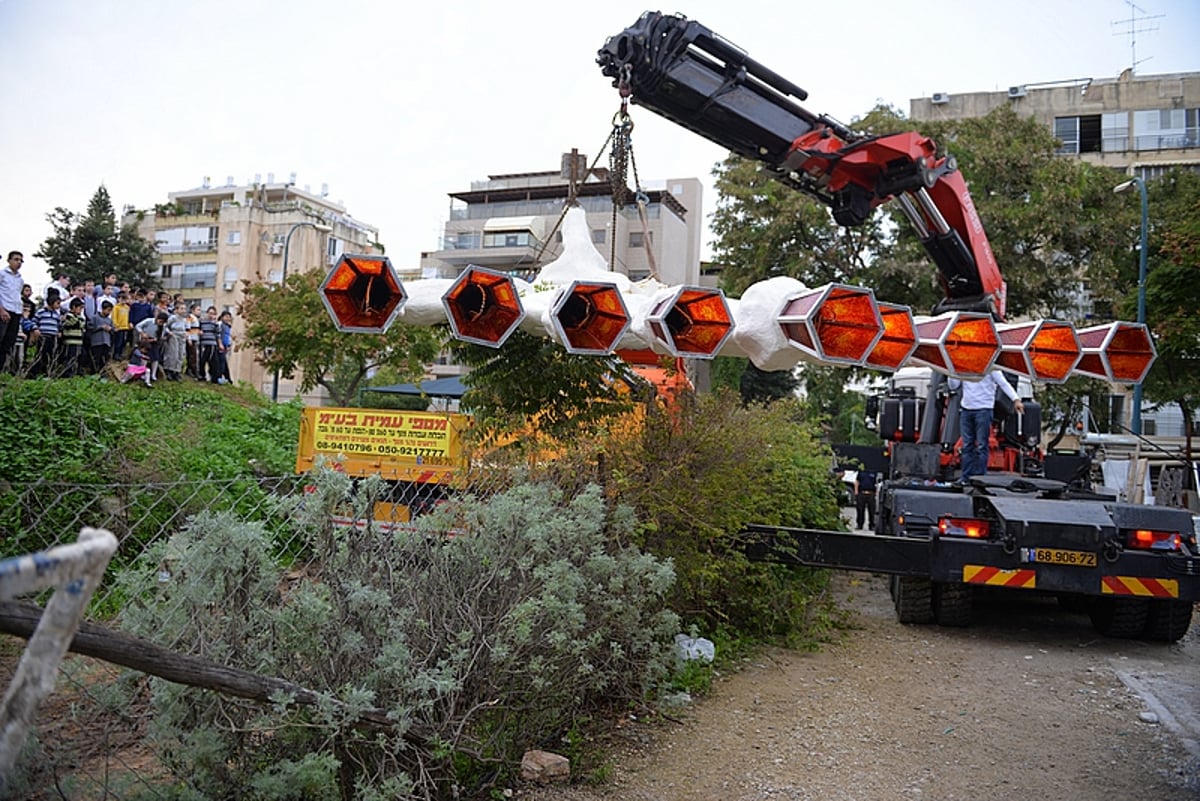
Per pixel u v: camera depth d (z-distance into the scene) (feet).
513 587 14.19
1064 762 16.01
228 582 11.45
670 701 17.88
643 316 13.85
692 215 165.17
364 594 11.78
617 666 17.25
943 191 30.55
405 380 75.31
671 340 12.93
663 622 17.84
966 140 82.58
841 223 29.86
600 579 16.38
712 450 22.26
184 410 51.16
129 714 10.70
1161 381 72.59
